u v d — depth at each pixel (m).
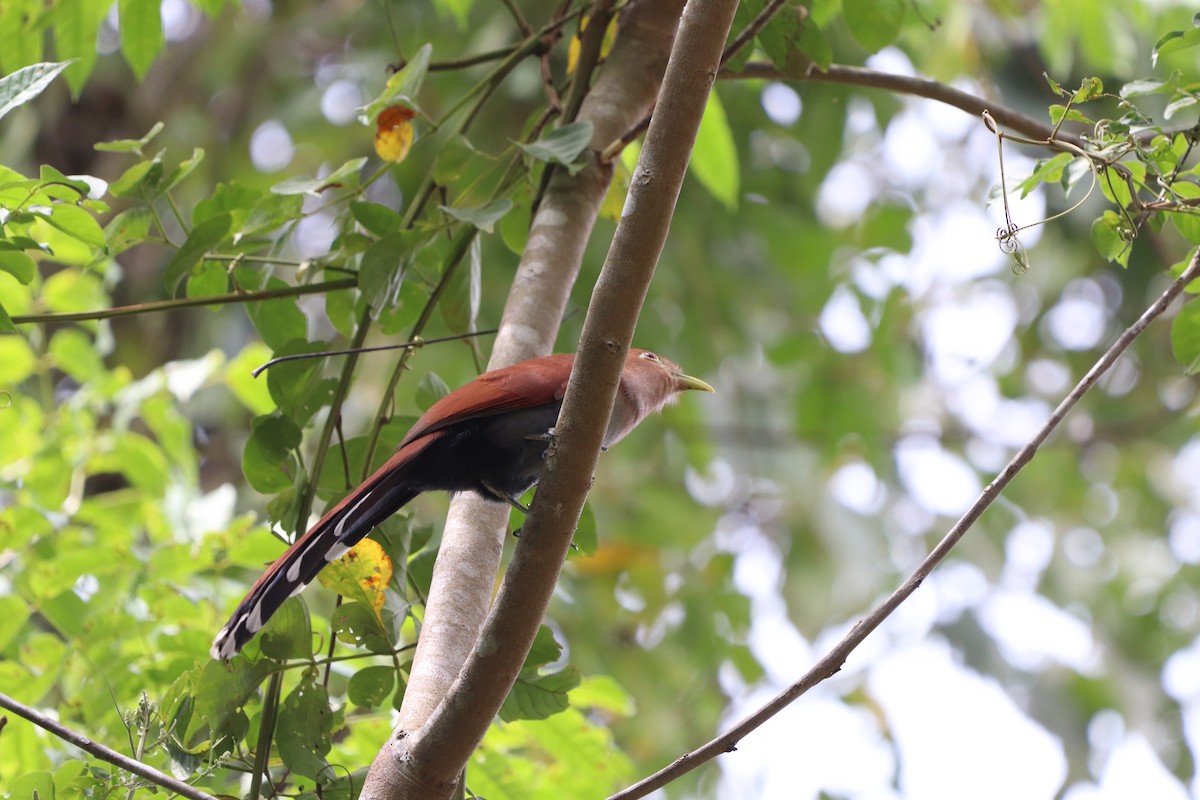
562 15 8.99
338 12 18.06
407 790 5.50
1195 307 7.02
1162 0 13.70
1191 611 19.45
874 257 18.84
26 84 6.48
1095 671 18.50
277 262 8.23
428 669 6.09
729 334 17.95
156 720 6.93
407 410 15.34
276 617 6.89
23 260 6.72
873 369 18.92
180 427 10.80
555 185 8.12
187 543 8.73
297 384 7.86
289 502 7.64
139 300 16.62
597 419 5.30
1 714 7.95
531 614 5.33
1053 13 13.48
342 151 17.08
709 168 11.51
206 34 17.92
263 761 6.87
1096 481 20.11
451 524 6.95
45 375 10.66
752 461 18.38
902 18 9.06
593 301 5.30
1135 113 6.43
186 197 17.19
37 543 8.86
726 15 5.29
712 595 17.53
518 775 8.34
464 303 8.37
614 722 16.19
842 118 16.39
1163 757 18.84
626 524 17.39
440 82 16.16
